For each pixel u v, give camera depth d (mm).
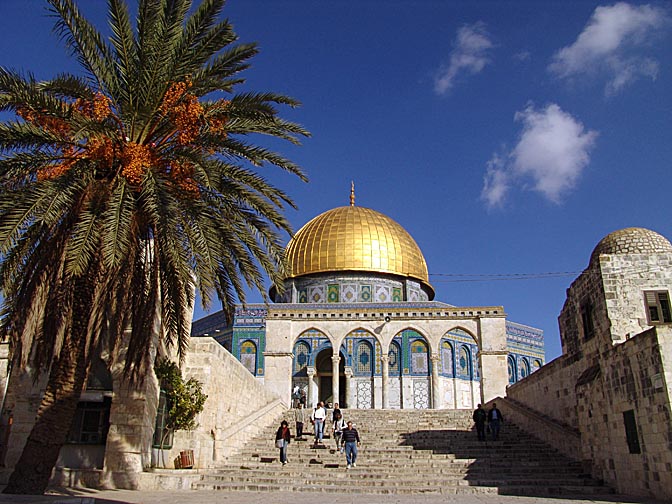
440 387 40219
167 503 13586
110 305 14539
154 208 12859
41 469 12852
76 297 13477
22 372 19016
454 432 24703
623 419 16609
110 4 13953
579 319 20344
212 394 20906
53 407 13094
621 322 17828
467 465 19875
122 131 14305
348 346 41094
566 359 21688
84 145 14055
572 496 16109
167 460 19578
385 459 20797
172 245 12961
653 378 15117
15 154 12891
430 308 40531
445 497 15805
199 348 21078
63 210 12891
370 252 48188
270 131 15445
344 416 28391
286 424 20875
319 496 15883
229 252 15422
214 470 19375
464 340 42938
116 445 17844
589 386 18797
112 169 14078
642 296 18031
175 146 14438
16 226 11508
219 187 14641
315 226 50562
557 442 21688
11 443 18531
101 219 12750
